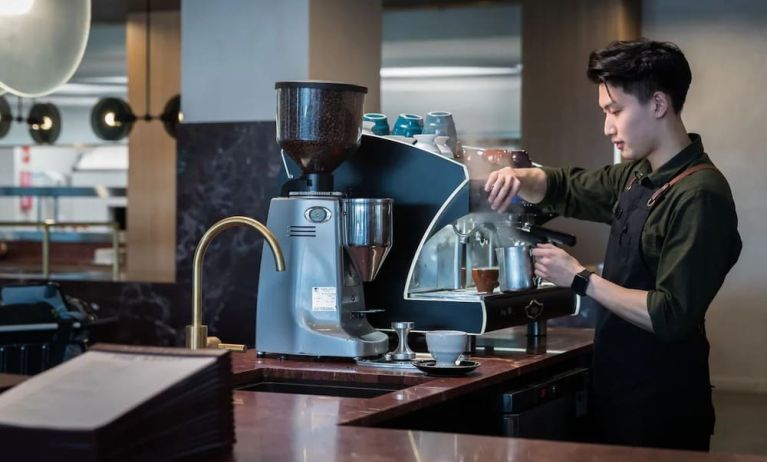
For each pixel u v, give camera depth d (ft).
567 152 25.49
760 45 24.89
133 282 21.65
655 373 10.03
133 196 32.09
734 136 25.08
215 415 5.85
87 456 5.04
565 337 12.74
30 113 32.58
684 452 5.95
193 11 19.36
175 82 31.60
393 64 32.40
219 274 19.12
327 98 9.98
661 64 9.64
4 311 11.46
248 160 18.98
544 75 25.67
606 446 6.16
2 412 5.40
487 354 10.92
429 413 8.48
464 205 10.51
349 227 10.09
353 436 6.46
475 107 33.12
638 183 10.16
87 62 35.47
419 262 11.02
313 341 9.99
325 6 19.17
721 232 9.42
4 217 45.83
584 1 25.14
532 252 10.14
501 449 6.06
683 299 9.29
